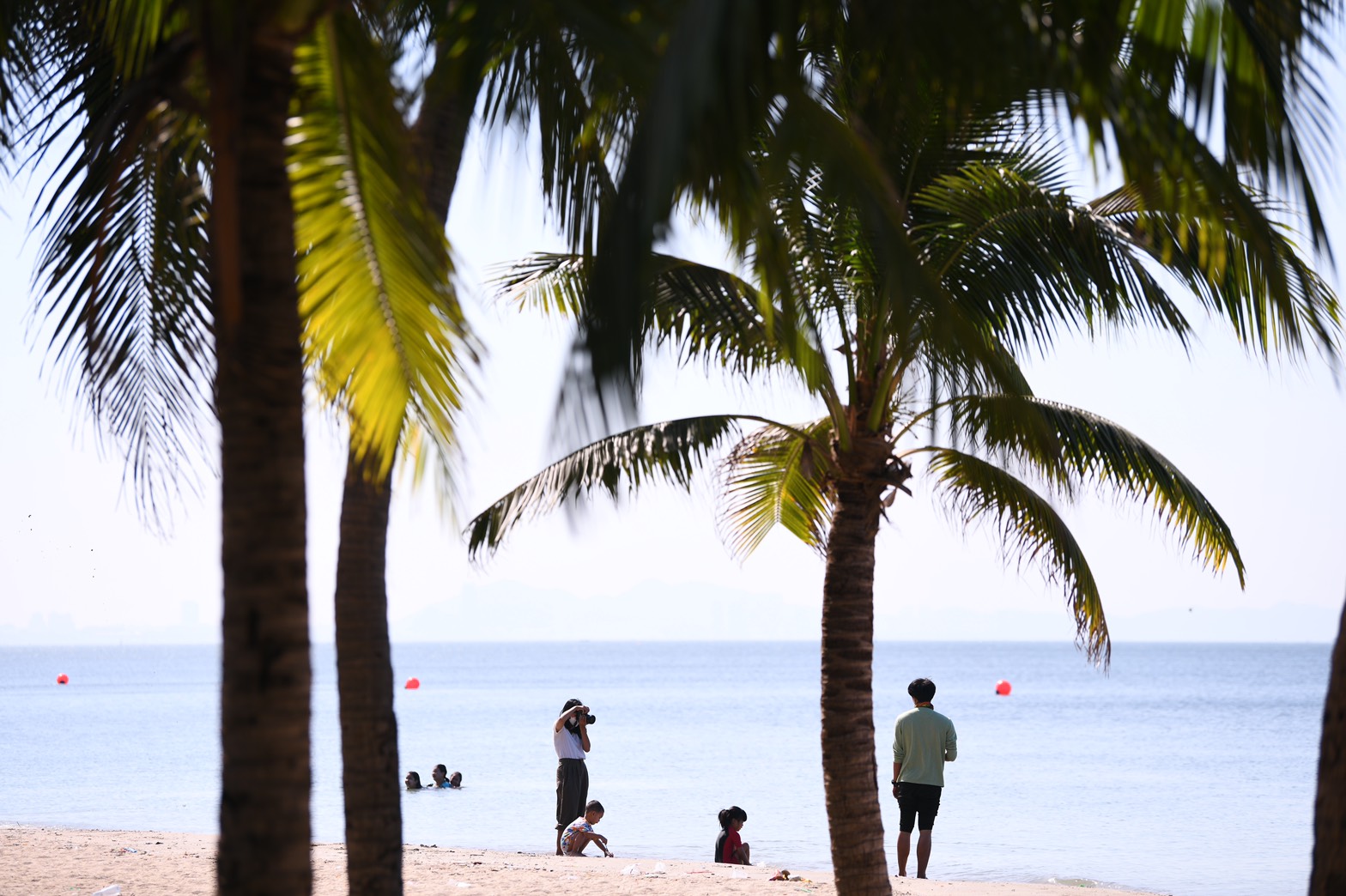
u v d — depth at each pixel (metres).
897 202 10.69
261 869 10.31
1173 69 11.36
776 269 10.35
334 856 35.12
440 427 13.02
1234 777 81.38
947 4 9.68
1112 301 19.75
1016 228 19.61
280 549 10.54
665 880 31.03
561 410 8.45
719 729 135.88
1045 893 30.11
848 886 21.91
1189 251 18.34
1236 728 135.50
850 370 22.42
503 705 192.62
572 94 14.89
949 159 19.72
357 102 12.79
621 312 8.13
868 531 22.56
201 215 16.38
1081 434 21.83
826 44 12.20
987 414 20.19
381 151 12.83
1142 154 10.06
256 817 10.34
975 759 96.06
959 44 9.84
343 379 13.30
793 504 26.97
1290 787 74.69
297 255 13.09
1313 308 11.67
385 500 18.58
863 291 21.16
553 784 76.94
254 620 10.45
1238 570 23.34
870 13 10.21
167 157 16.44
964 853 49.25
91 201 16.19
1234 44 10.94
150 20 13.46
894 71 11.62
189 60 11.55
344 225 12.58
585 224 15.85
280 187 10.92
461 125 18.81
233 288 10.55
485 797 69.75
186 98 11.61
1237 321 17.59
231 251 10.55
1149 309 19.45
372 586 18.31
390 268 12.65
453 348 12.69
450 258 12.95
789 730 132.12
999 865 46.00
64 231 16.23
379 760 17.97
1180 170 10.53
